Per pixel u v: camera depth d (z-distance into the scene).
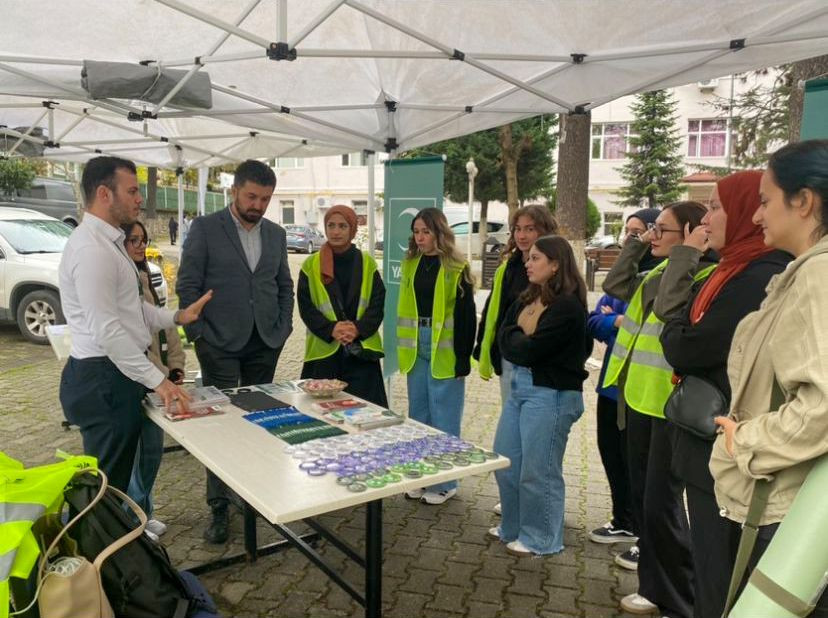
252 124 4.57
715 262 2.47
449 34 3.31
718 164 26.52
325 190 32.56
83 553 1.89
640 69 3.61
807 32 2.94
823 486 1.22
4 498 1.76
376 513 2.16
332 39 3.58
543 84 3.84
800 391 1.29
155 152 7.89
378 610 2.20
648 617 2.72
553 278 2.98
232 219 3.44
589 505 3.85
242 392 3.04
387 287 5.12
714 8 2.87
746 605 1.24
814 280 1.29
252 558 3.16
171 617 1.92
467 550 3.30
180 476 4.23
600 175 28.14
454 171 18.47
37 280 8.21
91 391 2.62
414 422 2.63
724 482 1.59
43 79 3.66
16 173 13.88
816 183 1.40
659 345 2.54
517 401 3.18
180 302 3.32
